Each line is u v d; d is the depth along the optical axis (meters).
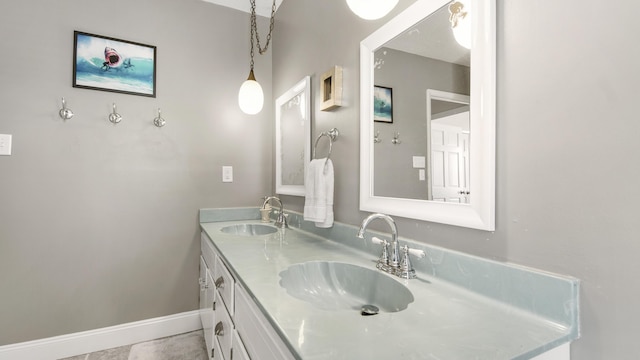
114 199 1.87
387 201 1.13
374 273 0.99
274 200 2.27
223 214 2.17
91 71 1.80
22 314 1.66
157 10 1.99
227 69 2.21
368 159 1.24
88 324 1.80
